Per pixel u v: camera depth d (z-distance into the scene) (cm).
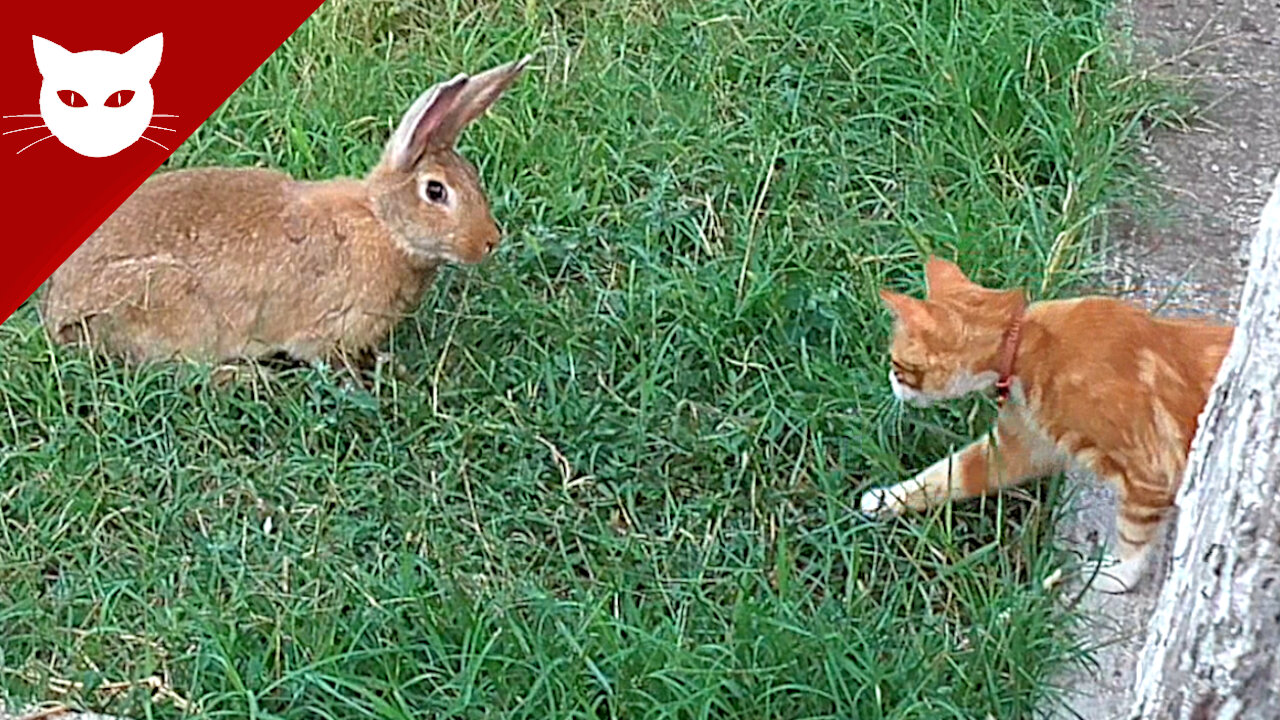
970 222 339
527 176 350
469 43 370
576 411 320
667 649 293
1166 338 295
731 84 366
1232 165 358
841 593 305
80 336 327
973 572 303
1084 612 300
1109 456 297
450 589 300
